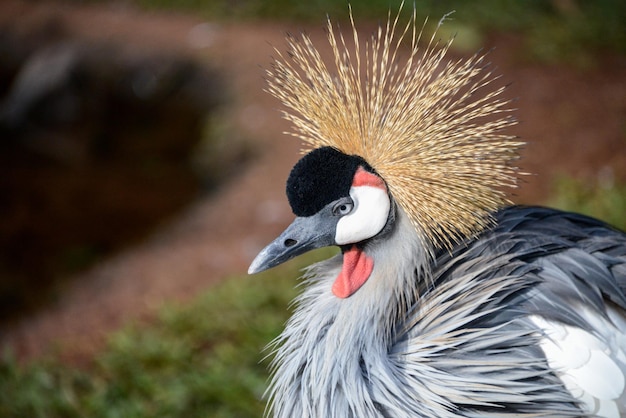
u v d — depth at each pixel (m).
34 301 10.45
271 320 8.62
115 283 10.19
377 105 4.84
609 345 4.75
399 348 4.84
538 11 15.22
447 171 4.68
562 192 10.36
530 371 4.68
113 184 13.59
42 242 12.01
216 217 11.33
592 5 15.16
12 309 10.30
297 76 5.15
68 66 15.73
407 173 4.68
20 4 17.39
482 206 4.77
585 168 11.02
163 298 9.54
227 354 8.27
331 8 15.31
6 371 8.50
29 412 7.91
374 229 4.71
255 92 14.02
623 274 5.09
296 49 5.28
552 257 5.05
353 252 4.87
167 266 10.30
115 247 11.69
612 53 14.00
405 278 4.83
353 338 4.79
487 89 12.70
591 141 11.62
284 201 11.31
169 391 7.84
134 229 12.16
